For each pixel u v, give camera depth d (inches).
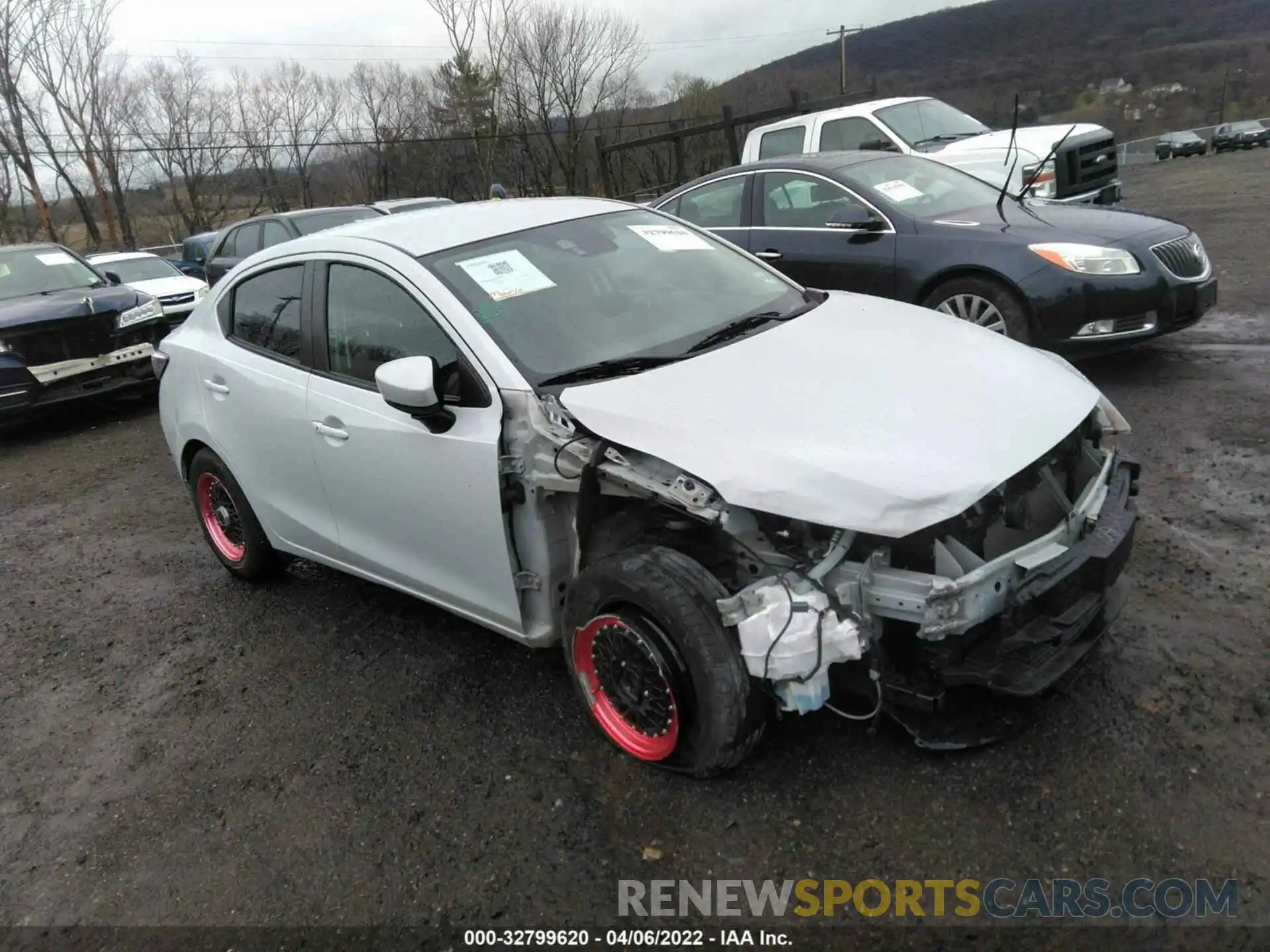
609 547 126.3
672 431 109.5
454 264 140.2
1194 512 170.1
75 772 138.9
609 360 130.1
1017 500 107.5
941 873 100.1
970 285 243.9
